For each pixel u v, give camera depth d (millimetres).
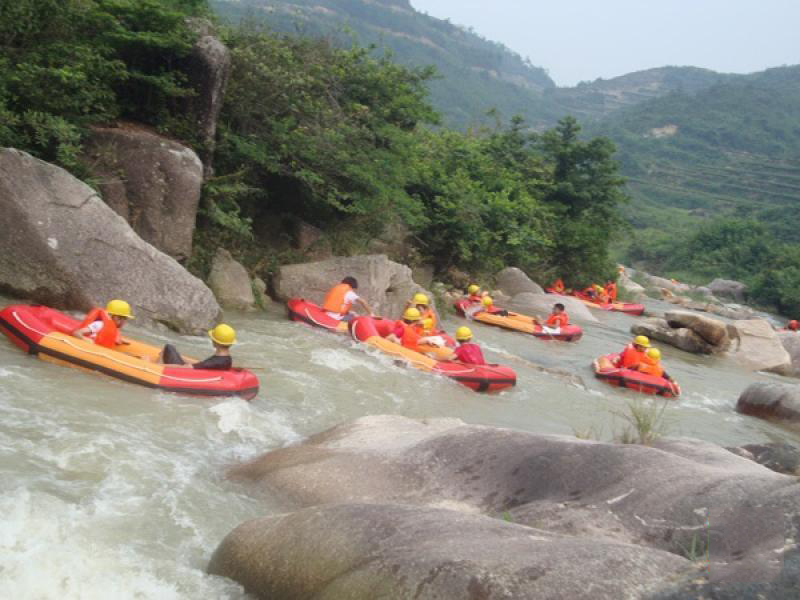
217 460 6602
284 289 15031
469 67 183500
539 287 25844
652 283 48250
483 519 4172
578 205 30844
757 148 121375
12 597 3992
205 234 14352
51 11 11594
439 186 21812
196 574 4520
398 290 16406
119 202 12211
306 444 6898
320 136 15719
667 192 96688
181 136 13602
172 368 8203
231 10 39281
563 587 3342
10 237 10102
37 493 5152
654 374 14266
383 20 179375
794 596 3080
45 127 11203
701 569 3400
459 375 11500
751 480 4570
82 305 10375
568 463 5266
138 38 12398
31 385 7367
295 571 4121
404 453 5969
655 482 4816
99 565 4453
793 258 52562
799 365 21109
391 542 3957
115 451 6211
